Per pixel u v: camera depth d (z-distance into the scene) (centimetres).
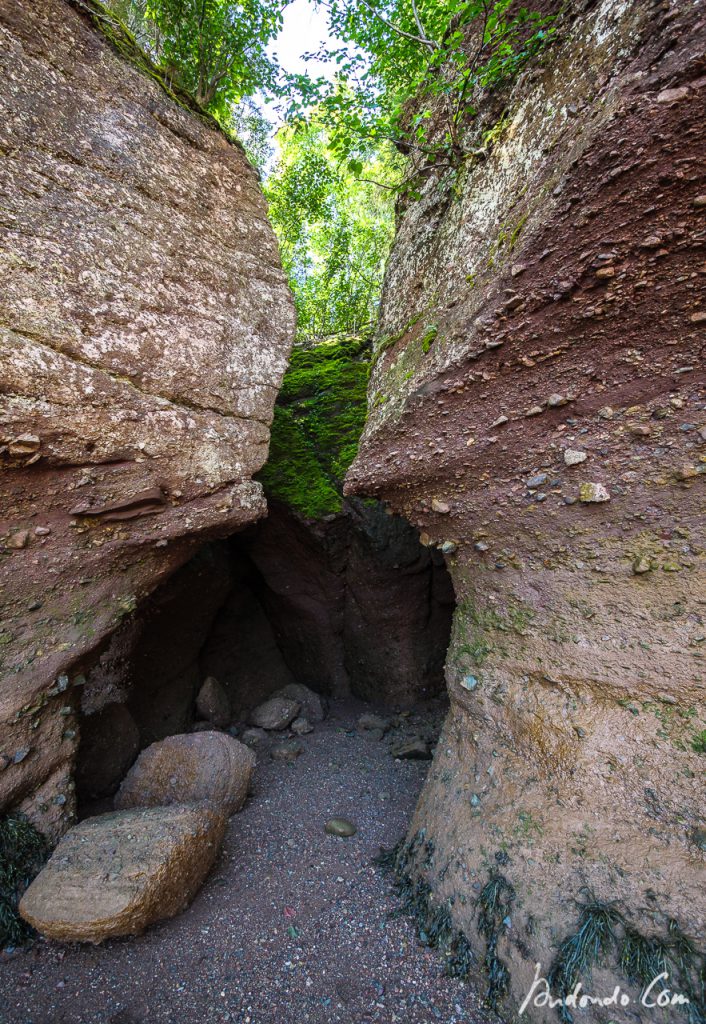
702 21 194
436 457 309
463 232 326
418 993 220
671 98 191
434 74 354
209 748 357
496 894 224
